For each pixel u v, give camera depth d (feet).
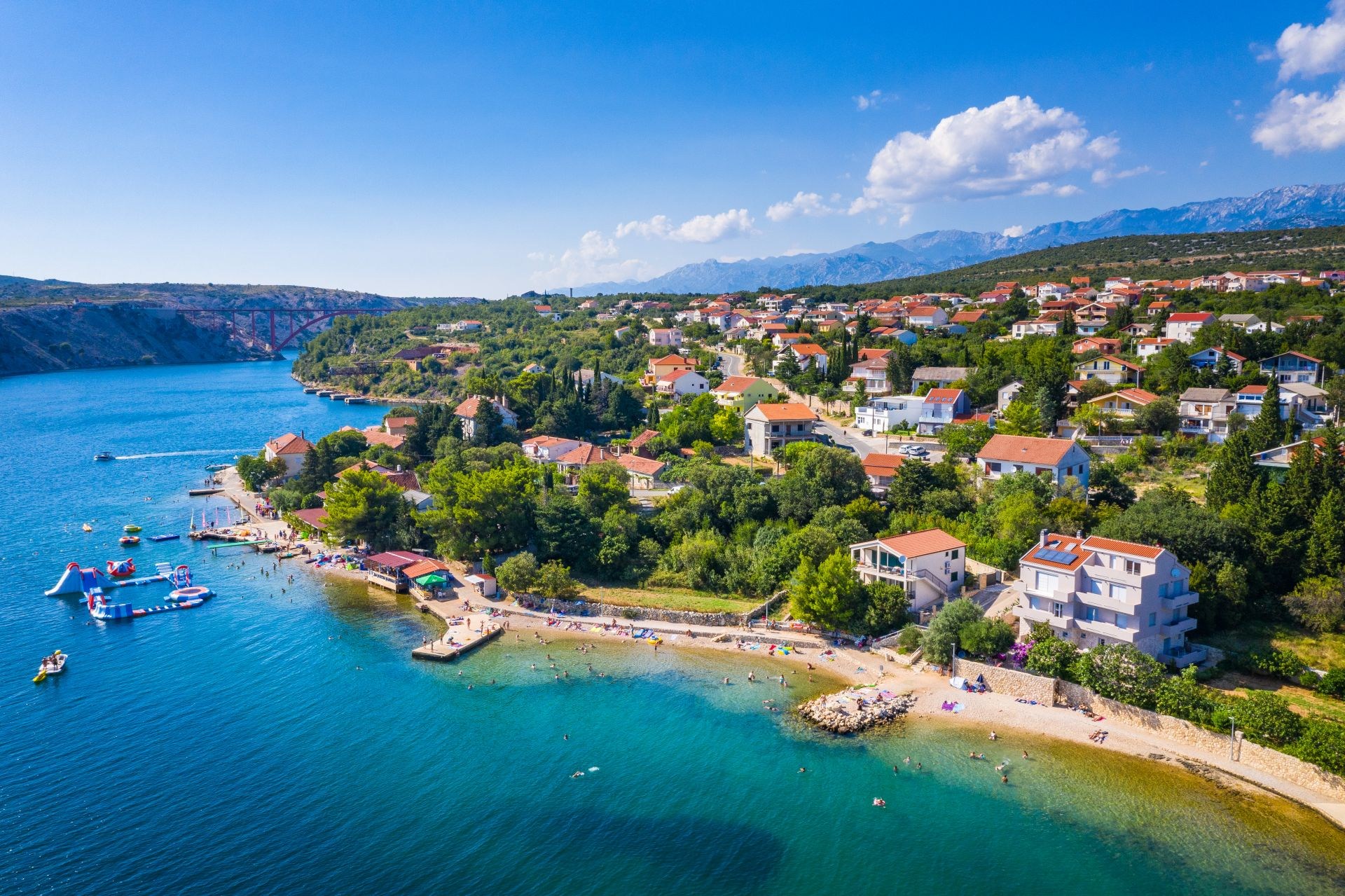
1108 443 442.09
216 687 283.59
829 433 547.08
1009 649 268.00
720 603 343.05
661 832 205.26
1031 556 276.41
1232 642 269.03
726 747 242.58
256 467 558.56
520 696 276.82
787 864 192.75
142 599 367.45
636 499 447.83
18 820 208.64
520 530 397.60
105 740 247.91
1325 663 253.44
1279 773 212.43
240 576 402.31
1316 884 179.83
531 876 189.26
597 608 345.10
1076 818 204.85
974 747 235.61
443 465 490.90
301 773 231.30
